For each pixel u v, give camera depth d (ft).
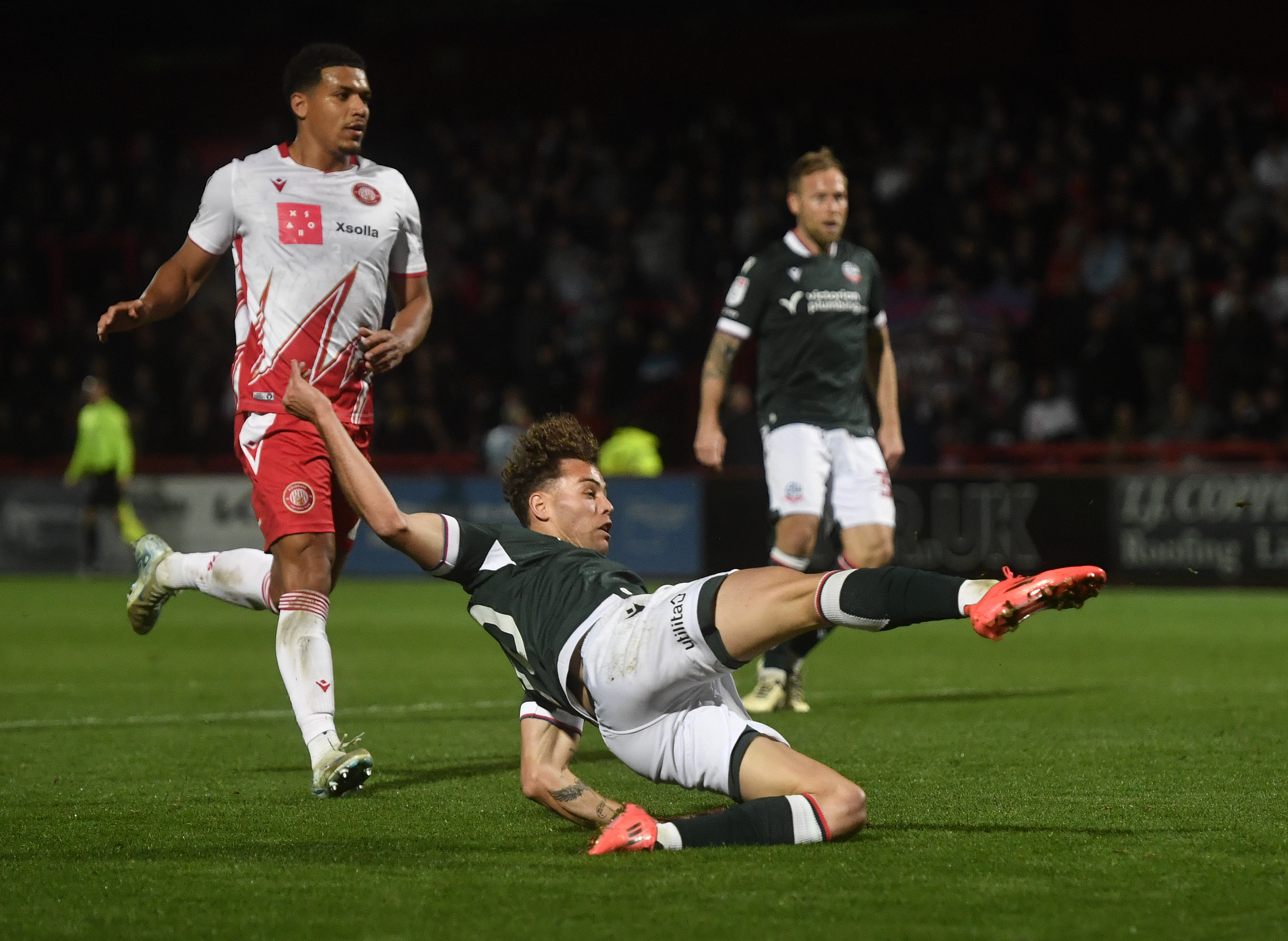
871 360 79.82
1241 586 148.15
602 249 222.48
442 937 31.14
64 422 221.46
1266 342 167.94
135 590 60.39
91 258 249.14
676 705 39.45
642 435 178.70
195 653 105.91
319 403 41.78
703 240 213.87
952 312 189.16
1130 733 63.16
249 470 54.49
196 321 228.43
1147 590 152.97
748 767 39.50
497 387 210.59
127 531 194.29
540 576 41.19
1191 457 163.12
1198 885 35.09
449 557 41.63
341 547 56.44
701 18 258.57
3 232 261.85
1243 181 187.62
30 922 32.86
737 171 222.07
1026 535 154.10
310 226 54.80
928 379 189.57
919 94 239.71
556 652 39.88
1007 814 44.60
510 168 239.30
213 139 271.69
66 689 85.15
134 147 272.51
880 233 201.87
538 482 43.34
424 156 255.29
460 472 192.03
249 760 58.80
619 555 173.88
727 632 36.70
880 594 34.78
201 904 34.27
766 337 76.13
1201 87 198.70
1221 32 216.54
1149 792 48.57
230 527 190.60
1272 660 94.58
